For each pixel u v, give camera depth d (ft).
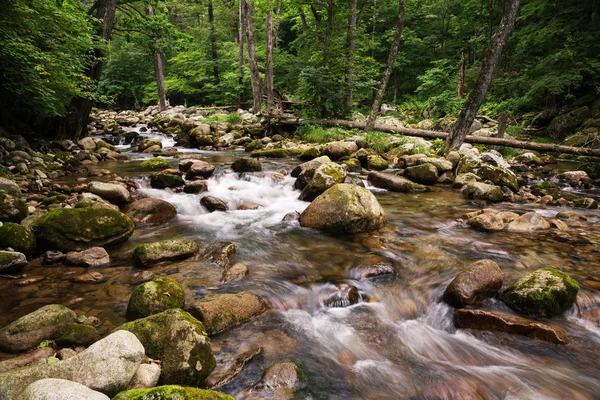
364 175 32.17
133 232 18.31
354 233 19.06
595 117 52.01
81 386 6.52
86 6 50.14
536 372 9.71
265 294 12.66
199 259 15.28
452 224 20.68
